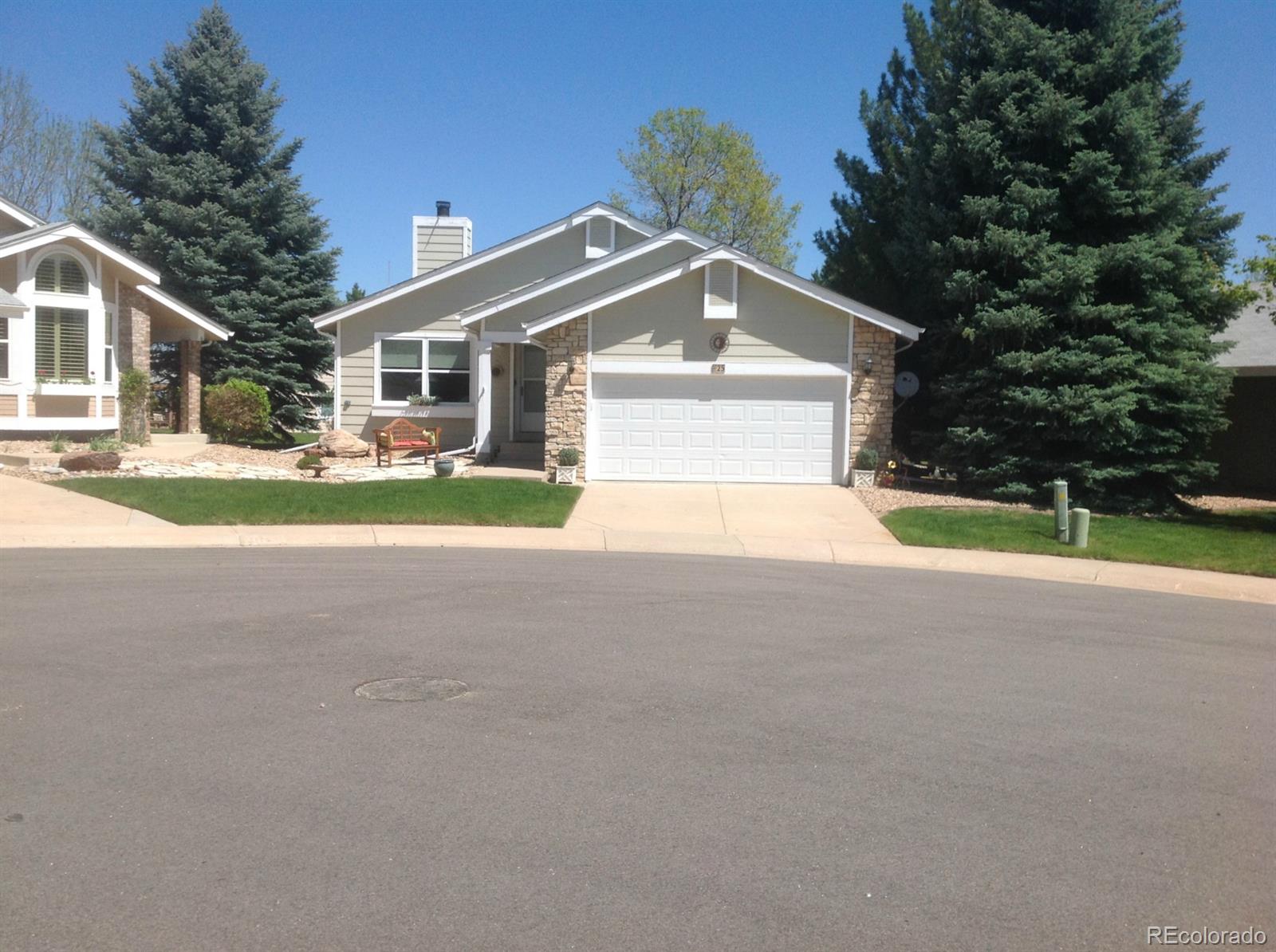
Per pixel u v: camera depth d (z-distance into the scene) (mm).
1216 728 6770
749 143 46062
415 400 25328
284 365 31391
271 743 5977
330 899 4246
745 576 12234
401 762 5730
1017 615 10422
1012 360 18547
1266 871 4715
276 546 13820
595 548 14344
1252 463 24250
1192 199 19469
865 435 20109
